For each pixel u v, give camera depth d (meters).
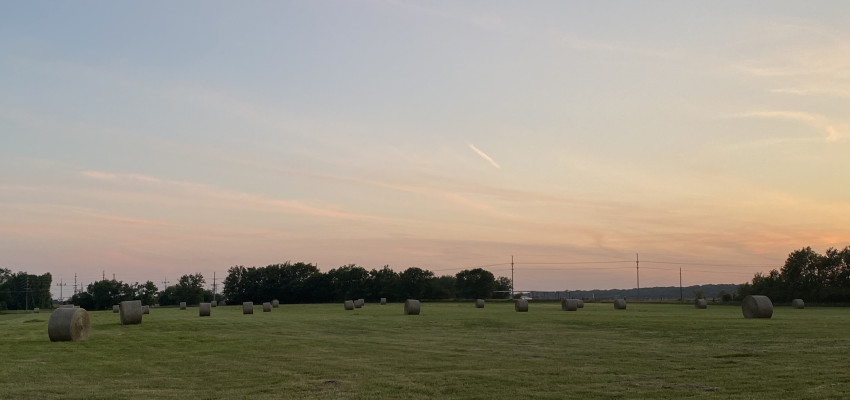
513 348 27.92
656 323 42.78
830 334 31.81
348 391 17.50
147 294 176.38
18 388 18.88
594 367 21.19
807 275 103.62
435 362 23.25
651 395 16.06
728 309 77.12
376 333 38.44
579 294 163.25
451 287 156.38
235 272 164.88
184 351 28.94
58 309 36.72
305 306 116.19
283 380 19.66
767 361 21.73
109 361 25.69
